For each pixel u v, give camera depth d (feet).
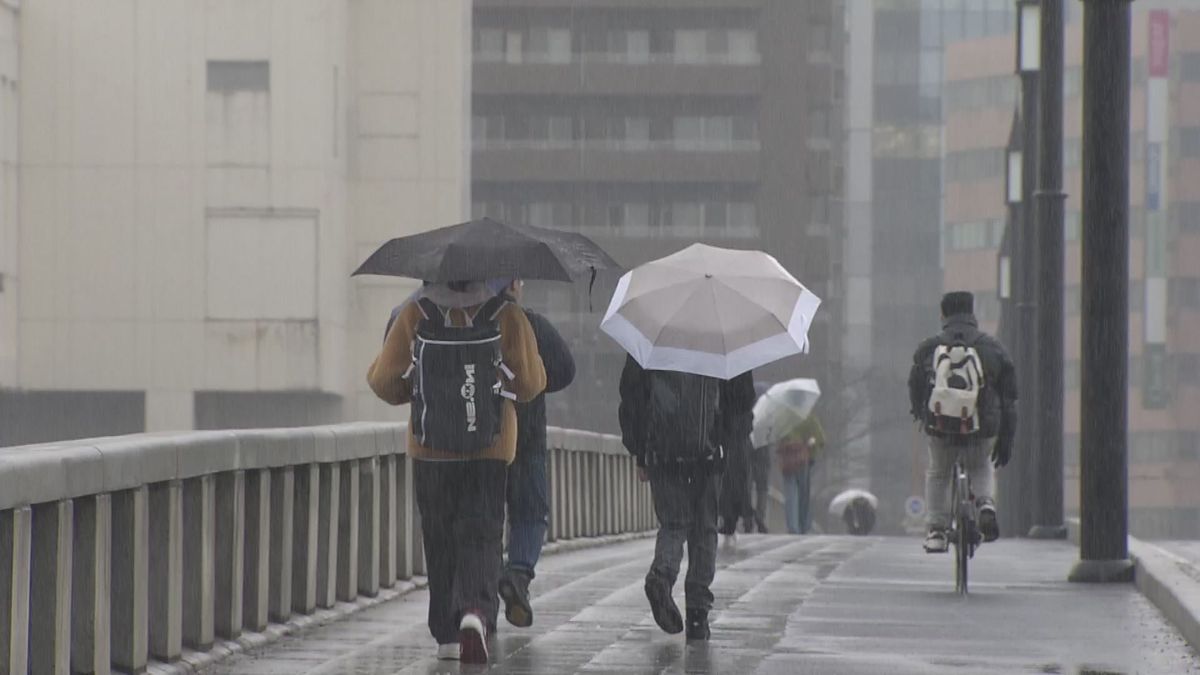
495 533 91.04
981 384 140.05
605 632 105.50
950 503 142.00
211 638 92.07
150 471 83.15
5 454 70.13
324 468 112.57
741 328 96.12
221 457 92.73
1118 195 146.92
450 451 89.30
